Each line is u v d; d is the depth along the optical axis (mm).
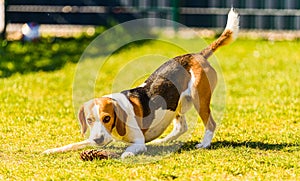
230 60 19000
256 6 23375
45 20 22781
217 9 23172
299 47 21359
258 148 9984
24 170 8898
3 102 13523
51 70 17531
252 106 13258
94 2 22859
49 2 22719
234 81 16156
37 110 12828
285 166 8992
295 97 14156
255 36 23281
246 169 8836
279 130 11273
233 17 10141
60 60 18719
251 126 11578
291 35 23375
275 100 13805
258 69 17766
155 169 8852
